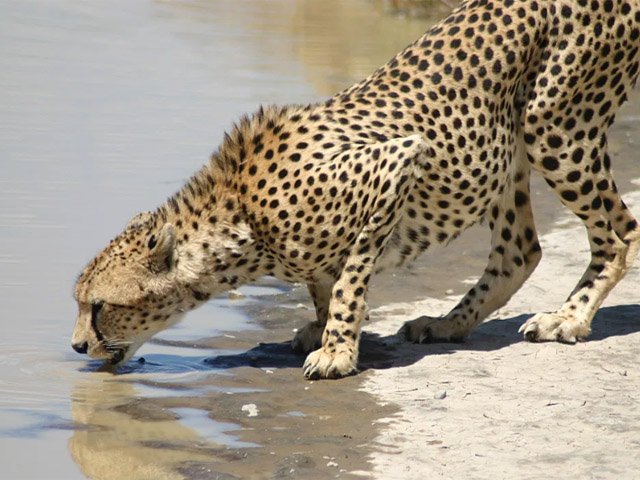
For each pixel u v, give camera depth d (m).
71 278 18.16
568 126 16.22
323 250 15.41
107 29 36.38
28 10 38.34
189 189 15.78
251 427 13.56
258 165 15.46
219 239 15.48
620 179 23.66
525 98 16.33
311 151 15.35
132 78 30.44
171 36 35.81
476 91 15.99
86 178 22.58
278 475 12.20
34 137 24.95
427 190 15.98
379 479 12.11
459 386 14.77
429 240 16.41
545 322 16.31
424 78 16.11
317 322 16.33
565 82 16.02
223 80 30.56
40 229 19.95
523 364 15.54
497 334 16.84
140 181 22.53
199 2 41.62
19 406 14.16
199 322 17.36
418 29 38.31
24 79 29.67
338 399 14.41
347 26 38.44
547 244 20.48
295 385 14.95
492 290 16.83
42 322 16.78
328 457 12.66
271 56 33.62
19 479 12.12
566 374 15.14
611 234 16.53
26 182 22.16
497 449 12.87
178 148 24.66
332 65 32.69
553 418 13.71
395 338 16.72
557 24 15.99
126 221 20.42
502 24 16.14
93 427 13.55
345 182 15.20
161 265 15.42
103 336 15.46
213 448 12.95
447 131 15.90
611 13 16.05
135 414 13.95
